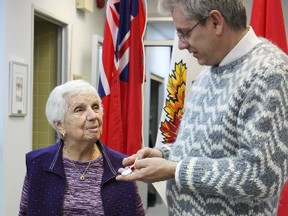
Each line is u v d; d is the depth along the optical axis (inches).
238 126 36.9
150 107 187.3
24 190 65.8
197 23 38.4
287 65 36.3
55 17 139.3
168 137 91.0
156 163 38.1
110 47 103.0
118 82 102.1
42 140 157.4
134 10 102.4
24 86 121.6
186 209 41.1
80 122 63.3
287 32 155.7
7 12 111.9
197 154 40.3
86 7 157.5
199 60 41.4
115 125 101.3
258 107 35.1
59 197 62.3
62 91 64.8
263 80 35.4
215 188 35.3
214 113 39.4
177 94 90.6
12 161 116.6
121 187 63.7
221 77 40.3
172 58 91.6
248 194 34.5
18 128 119.7
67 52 151.0
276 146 33.9
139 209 66.3
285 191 63.9
